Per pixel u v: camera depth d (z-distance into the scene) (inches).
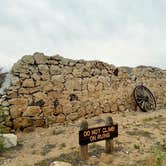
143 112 511.2
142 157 227.9
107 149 237.5
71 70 421.4
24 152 265.3
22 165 224.5
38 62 378.3
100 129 230.1
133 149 249.0
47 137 319.9
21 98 354.6
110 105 481.7
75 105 418.0
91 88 449.4
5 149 273.4
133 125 352.8
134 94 525.0
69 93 411.8
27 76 363.9
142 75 576.7
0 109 333.4
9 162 235.1
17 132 346.0
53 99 388.8
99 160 220.8
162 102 622.5
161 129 331.9
